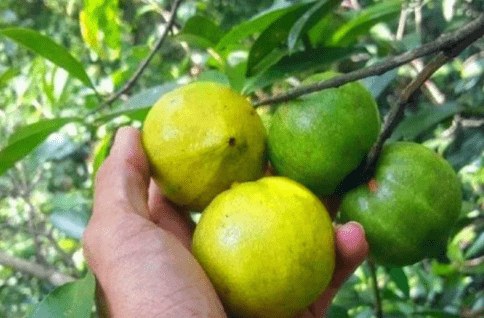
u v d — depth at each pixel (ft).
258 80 1.32
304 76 1.59
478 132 2.17
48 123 1.37
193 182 1.11
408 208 1.08
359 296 1.83
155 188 1.29
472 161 2.26
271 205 0.98
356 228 1.06
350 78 1.02
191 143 1.08
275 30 1.27
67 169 3.73
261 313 0.98
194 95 1.11
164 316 0.95
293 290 0.96
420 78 1.02
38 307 0.92
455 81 2.86
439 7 3.01
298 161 1.10
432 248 1.12
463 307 1.98
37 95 2.64
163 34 1.42
